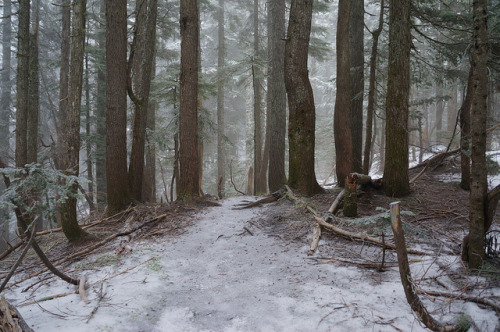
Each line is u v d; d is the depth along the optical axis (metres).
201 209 9.50
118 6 9.12
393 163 8.32
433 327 3.28
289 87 9.52
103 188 17.28
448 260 5.00
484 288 4.09
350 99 11.23
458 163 11.73
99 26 18.55
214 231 7.54
